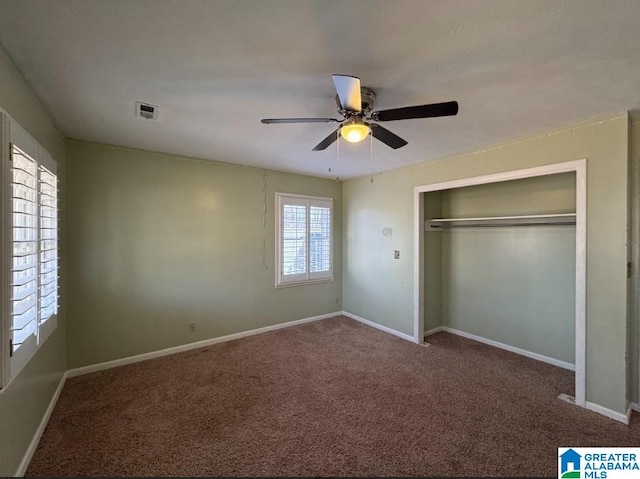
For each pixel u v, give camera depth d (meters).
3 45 1.45
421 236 3.93
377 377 2.99
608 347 2.36
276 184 4.36
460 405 2.50
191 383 2.86
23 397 1.80
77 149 2.98
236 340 3.99
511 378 2.97
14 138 1.54
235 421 2.28
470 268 4.16
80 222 3.00
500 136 2.76
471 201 4.11
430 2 1.18
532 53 1.51
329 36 1.39
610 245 2.35
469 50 1.49
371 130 2.04
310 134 2.77
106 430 2.17
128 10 1.23
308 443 2.05
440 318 4.50
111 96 2.01
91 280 3.07
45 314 2.12
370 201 4.62
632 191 2.38
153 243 3.42
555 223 3.27
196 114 2.30
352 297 4.98
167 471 1.81
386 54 1.53
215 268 3.86
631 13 1.22
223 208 3.90
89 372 3.06
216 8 1.22
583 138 2.47
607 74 1.71
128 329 3.28
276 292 4.42
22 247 1.72
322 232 4.88
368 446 2.02
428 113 1.71
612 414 2.33
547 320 3.40
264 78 1.77
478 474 1.79
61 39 1.41
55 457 1.91
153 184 3.41
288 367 3.21
